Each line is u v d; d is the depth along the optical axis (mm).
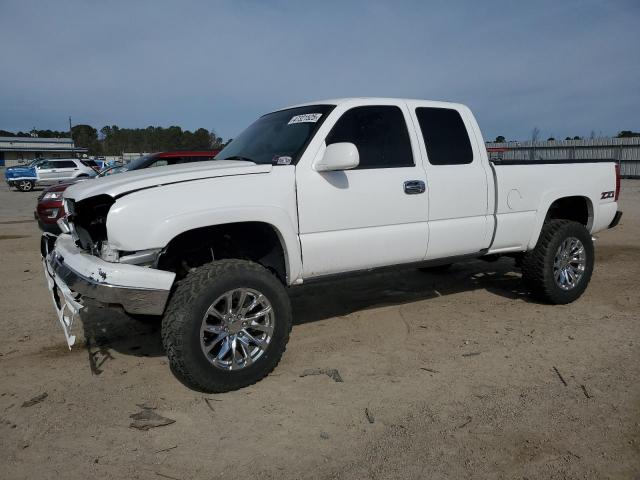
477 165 4828
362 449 2926
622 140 28953
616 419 3174
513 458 2814
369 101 4398
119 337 4734
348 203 4070
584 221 5828
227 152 4727
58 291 4109
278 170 3816
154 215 3320
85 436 3104
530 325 4836
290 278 3938
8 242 10250
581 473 2682
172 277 3338
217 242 4078
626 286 6156
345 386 3674
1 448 2992
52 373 3984
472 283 6449
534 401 3408
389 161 4352
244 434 3096
